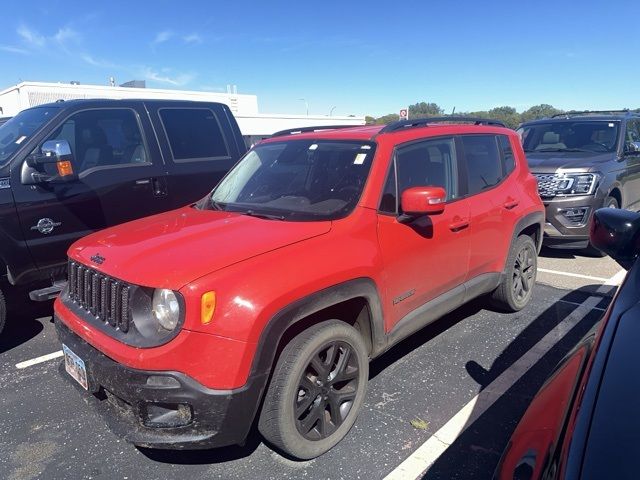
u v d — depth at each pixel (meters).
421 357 4.04
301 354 2.62
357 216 3.07
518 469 1.45
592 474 1.22
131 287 2.50
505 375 3.73
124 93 24.00
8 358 4.29
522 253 4.84
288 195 3.42
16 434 3.16
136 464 2.84
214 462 2.84
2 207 4.23
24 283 4.45
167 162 5.43
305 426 2.73
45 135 4.61
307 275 2.63
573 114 9.42
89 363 2.60
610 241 2.33
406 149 3.55
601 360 1.59
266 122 31.48
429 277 3.55
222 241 2.77
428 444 2.95
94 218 4.84
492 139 4.57
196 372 2.35
